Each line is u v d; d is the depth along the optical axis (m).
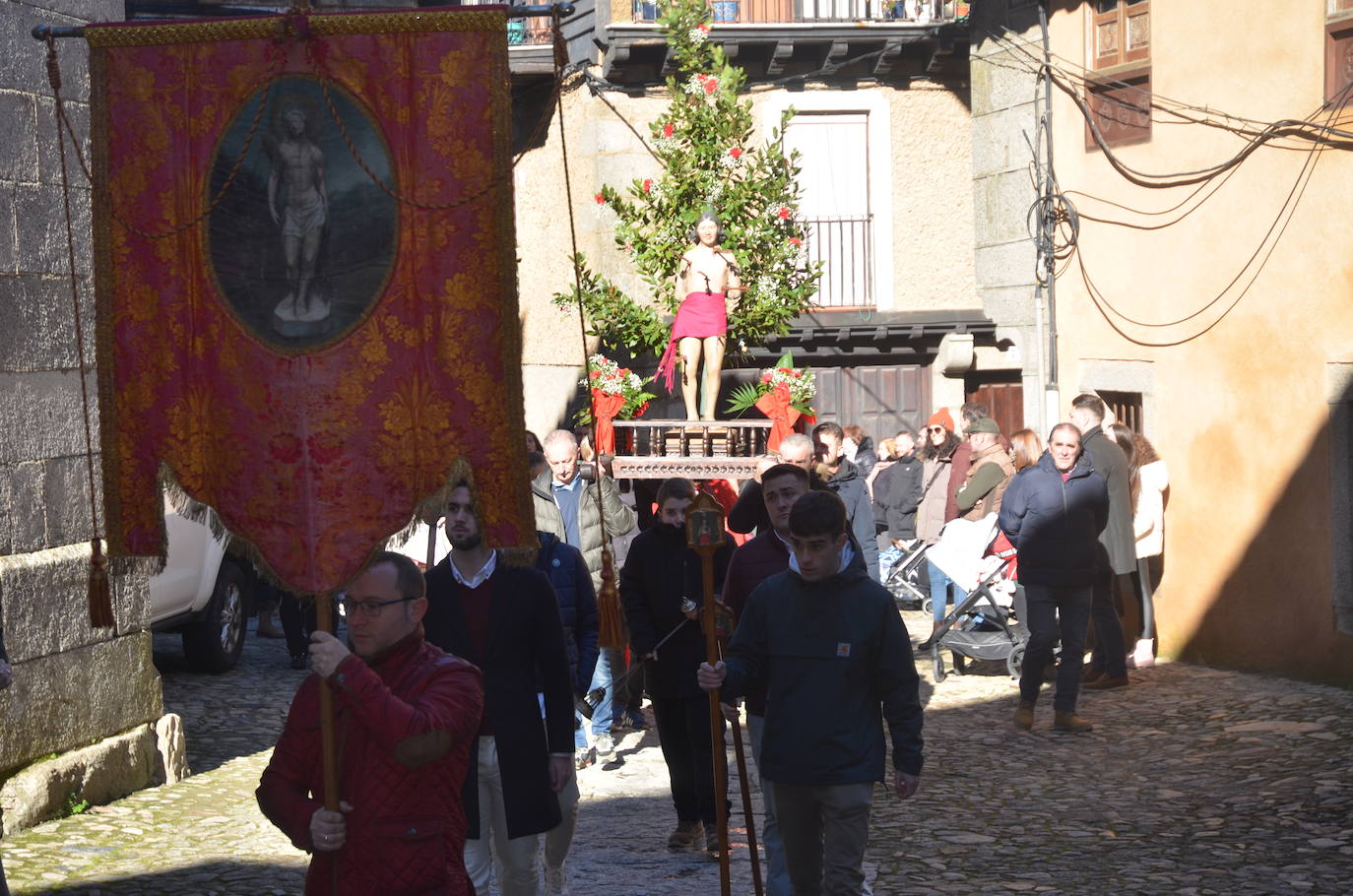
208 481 4.51
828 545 5.47
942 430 16.31
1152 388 14.19
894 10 18.97
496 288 4.48
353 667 3.84
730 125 17.09
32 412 8.73
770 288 17.17
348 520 4.47
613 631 5.11
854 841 5.46
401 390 4.49
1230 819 8.41
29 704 8.52
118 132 4.52
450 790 4.01
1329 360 12.00
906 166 19.08
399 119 4.48
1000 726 11.30
